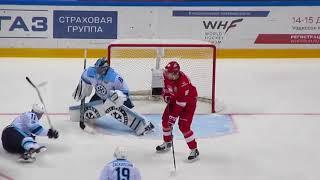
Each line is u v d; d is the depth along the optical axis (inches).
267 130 1365.7
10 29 1824.6
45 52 1846.7
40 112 1222.3
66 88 1611.7
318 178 1142.3
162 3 1814.7
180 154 1234.6
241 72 1752.0
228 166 1185.4
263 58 1856.5
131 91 1526.8
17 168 1158.3
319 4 1820.9
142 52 1611.7
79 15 1823.3
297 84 1662.2
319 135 1341.0
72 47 1846.7
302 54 1854.1
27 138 1186.6
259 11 1825.8
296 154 1244.5
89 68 1317.7
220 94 1582.2
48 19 1822.1
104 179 920.9
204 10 1820.9
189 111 1186.6
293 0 1819.6
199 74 1592.0
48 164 1179.3
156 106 1503.4
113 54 1599.4
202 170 1165.7
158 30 1835.6
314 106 1510.8
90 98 1515.7
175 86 1155.9
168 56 1626.5
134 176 920.9
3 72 1715.1
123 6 1818.4
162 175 1141.1
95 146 1267.2
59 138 1300.4
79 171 1152.8
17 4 1806.1
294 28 1838.1
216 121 1412.4
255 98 1561.3
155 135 1333.7
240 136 1330.0
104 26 1831.9
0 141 1283.2
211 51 1604.3
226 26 1834.4
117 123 1393.9
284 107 1503.4
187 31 1835.6
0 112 1445.6
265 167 1184.2
